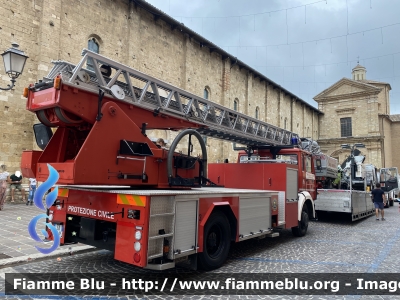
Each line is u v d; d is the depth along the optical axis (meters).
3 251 6.42
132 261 4.30
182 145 7.21
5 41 13.67
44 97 4.72
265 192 7.37
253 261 6.46
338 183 16.28
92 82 5.00
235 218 6.22
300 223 9.39
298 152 10.14
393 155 49.34
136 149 5.23
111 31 18.00
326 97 47.84
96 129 4.70
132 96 5.69
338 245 8.22
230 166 9.43
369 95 44.28
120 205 4.61
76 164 4.39
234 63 28.48
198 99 7.46
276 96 36.81
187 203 4.98
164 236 4.51
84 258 6.41
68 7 15.94
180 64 22.73
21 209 12.27
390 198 22.77
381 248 7.92
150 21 20.38
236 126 9.23
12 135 13.86
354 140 44.16
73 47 16.08
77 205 5.35
